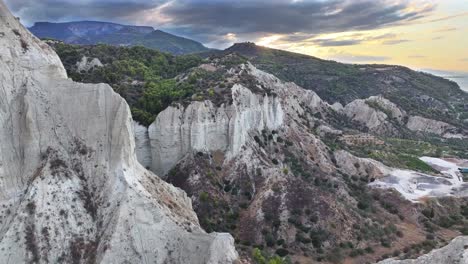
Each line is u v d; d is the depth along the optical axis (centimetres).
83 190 5278
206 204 7350
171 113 8112
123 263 4822
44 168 5156
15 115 5262
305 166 9356
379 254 6831
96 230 5038
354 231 7269
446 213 8719
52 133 5466
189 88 9294
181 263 5006
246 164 8412
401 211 8581
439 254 4734
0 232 4678
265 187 7881
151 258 4972
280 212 7350
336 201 7838
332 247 6894
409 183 9900
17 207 4844
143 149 8125
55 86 5678
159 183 5912
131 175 5434
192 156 8044
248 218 7344
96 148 5544
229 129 8469
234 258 4956
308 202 7544
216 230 6919
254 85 9894
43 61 5650
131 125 5753
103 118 5619
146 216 5112
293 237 7000
